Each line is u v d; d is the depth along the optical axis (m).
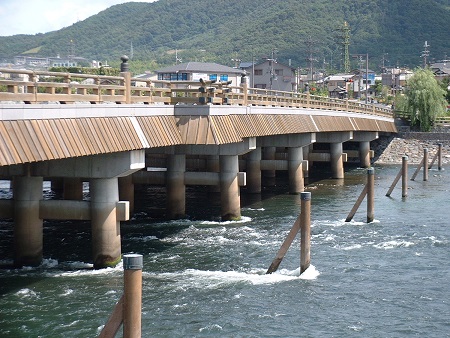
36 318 24.70
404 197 59.44
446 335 24.34
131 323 16.86
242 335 23.80
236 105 43.94
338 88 166.62
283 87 142.12
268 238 40.19
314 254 36.03
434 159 88.75
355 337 23.95
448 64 189.75
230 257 35.00
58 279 29.80
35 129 23.78
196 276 31.16
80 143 26.12
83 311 25.50
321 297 28.28
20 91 26.44
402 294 29.05
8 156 21.58
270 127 49.75
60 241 39.00
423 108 103.06
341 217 48.44
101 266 31.42
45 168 31.20
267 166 62.84
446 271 32.91
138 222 46.00
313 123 62.59
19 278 29.92
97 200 31.17
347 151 90.44
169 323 24.72
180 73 123.06
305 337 23.83
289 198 59.22
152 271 31.98
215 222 46.03
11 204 31.83
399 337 24.11
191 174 46.91
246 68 143.75
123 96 31.45
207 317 25.45
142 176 47.38
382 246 38.25
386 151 99.62
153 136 33.06
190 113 37.16
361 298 28.33
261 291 28.88
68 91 26.80
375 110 94.81
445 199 58.16
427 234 41.91
